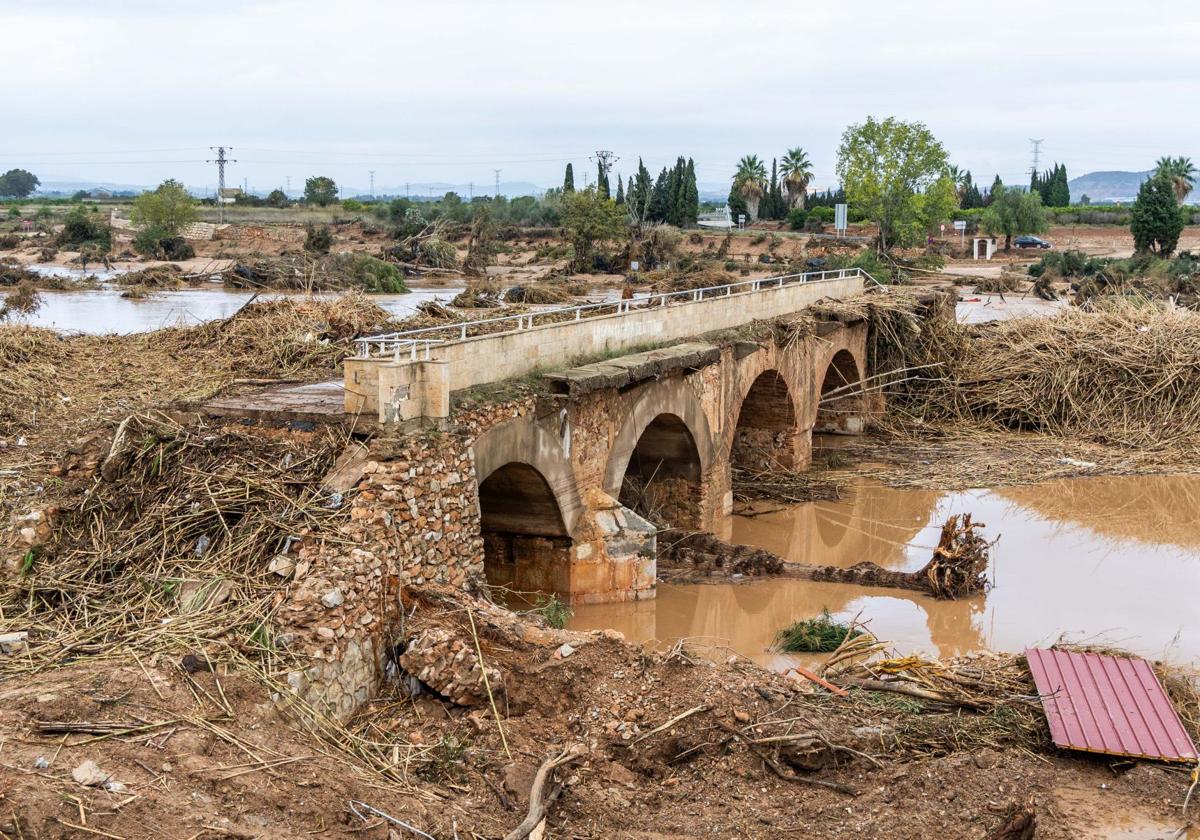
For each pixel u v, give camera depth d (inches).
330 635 522.9
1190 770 536.1
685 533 957.2
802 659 738.2
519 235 4104.3
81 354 909.8
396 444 630.5
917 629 803.4
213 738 445.4
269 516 584.7
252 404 688.4
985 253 3742.6
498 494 788.0
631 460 1030.4
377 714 540.1
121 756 417.4
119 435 646.5
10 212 4909.0
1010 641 779.4
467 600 621.0
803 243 3745.1
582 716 553.9
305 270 2652.6
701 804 498.0
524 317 794.8
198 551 572.7
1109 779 534.6
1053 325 1577.3
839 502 1163.9
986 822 485.1
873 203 3211.1
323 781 440.8
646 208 4045.3
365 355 667.4
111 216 4244.6
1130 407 1449.3
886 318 1480.1
